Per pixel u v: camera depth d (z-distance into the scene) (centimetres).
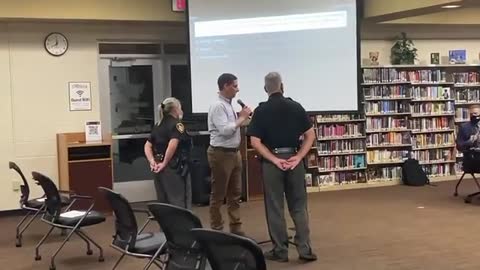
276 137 465
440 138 925
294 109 466
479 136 752
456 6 664
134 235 369
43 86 736
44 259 505
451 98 925
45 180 469
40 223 664
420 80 903
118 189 780
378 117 882
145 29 778
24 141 731
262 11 628
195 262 311
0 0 657
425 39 935
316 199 772
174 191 507
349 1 615
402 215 653
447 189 834
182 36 797
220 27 638
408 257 480
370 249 507
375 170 887
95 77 759
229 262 252
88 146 689
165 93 798
